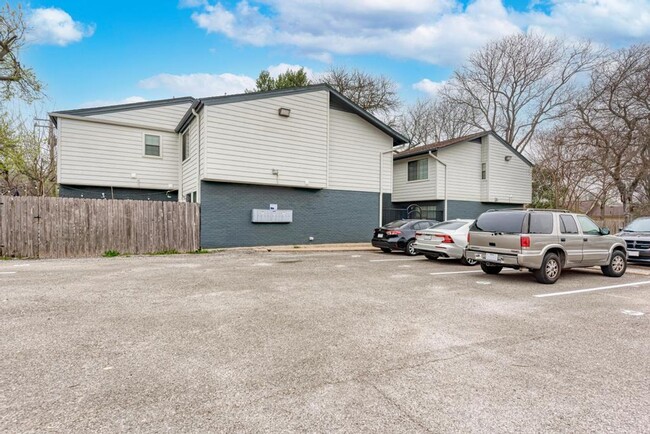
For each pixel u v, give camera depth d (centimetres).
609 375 311
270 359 333
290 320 457
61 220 1073
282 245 1447
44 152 2209
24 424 224
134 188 1557
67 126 1409
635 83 1864
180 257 1112
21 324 424
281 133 1399
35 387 273
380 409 249
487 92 3139
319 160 1486
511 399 267
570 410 253
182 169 1580
